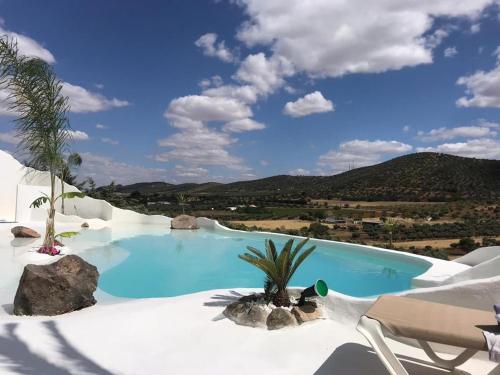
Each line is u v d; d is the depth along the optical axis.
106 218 23.08
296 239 16.92
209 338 4.52
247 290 6.46
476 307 4.34
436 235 31.53
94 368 3.77
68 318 5.19
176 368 3.83
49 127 9.91
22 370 3.63
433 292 4.60
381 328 3.21
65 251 11.19
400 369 3.05
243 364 3.92
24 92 9.47
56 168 10.69
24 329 4.64
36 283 5.59
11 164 20.33
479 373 3.65
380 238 30.69
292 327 4.81
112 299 7.11
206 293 6.27
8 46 9.22
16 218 16.86
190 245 15.62
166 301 6.10
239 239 17.45
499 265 6.09
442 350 4.09
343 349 4.25
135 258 12.63
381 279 10.38
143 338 4.50
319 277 10.70
